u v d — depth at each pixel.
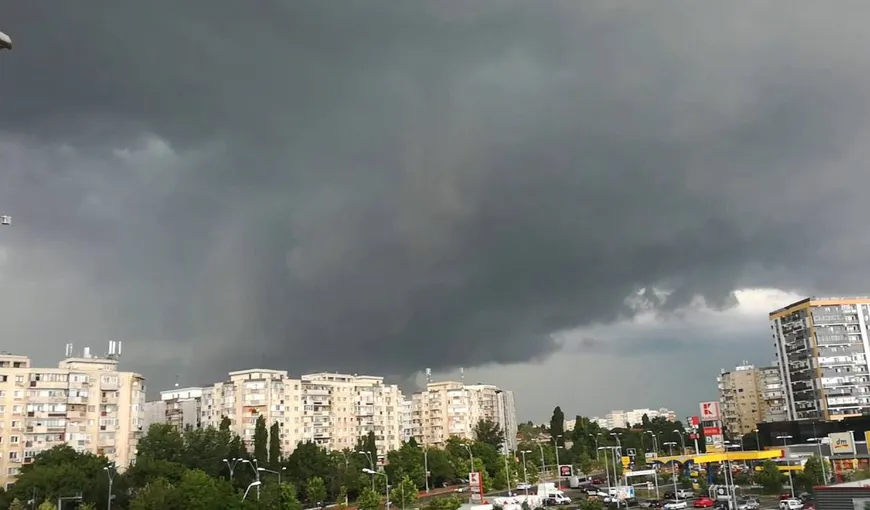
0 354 159.75
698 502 132.50
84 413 164.62
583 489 181.38
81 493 130.00
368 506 140.75
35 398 158.12
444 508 123.06
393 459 191.62
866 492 61.22
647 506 138.88
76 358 174.25
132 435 173.50
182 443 165.62
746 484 168.75
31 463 145.00
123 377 174.38
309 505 169.62
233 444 171.00
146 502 119.75
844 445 166.38
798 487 147.50
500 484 192.12
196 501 120.00
